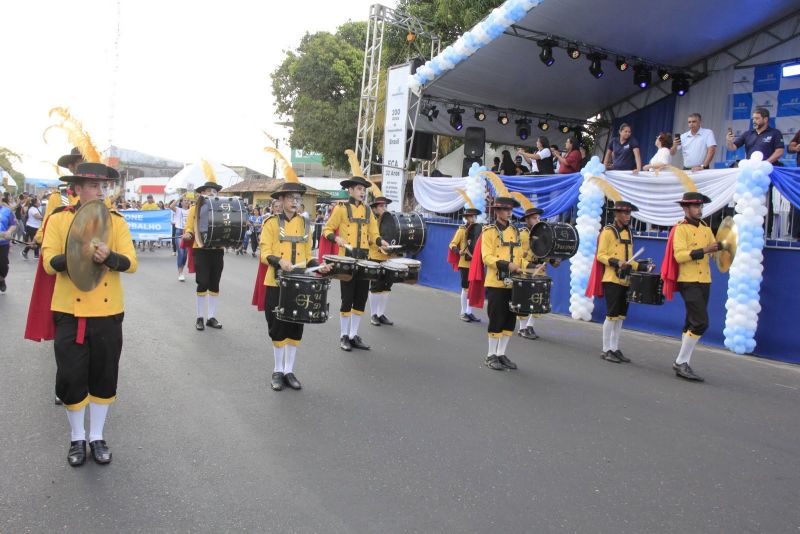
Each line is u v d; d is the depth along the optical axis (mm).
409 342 8305
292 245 6062
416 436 4836
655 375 7180
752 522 3693
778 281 8328
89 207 3912
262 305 6348
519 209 12773
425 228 10078
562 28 12992
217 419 5008
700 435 5184
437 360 7352
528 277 6867
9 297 10297
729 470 4465
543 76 15422
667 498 3963
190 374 6230
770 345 8391
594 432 5125
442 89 16141
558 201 11570
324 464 4234
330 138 28469
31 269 14453
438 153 21781
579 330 9984
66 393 4012
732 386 6855
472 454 4527
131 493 3715
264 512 3549
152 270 15195
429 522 3516
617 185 10477
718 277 9039
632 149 11758
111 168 4145
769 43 13391
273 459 4281
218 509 3562
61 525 3324
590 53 13883
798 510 3877
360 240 8109
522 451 4633
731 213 9328
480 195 13539
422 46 20312
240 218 8312
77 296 4012
